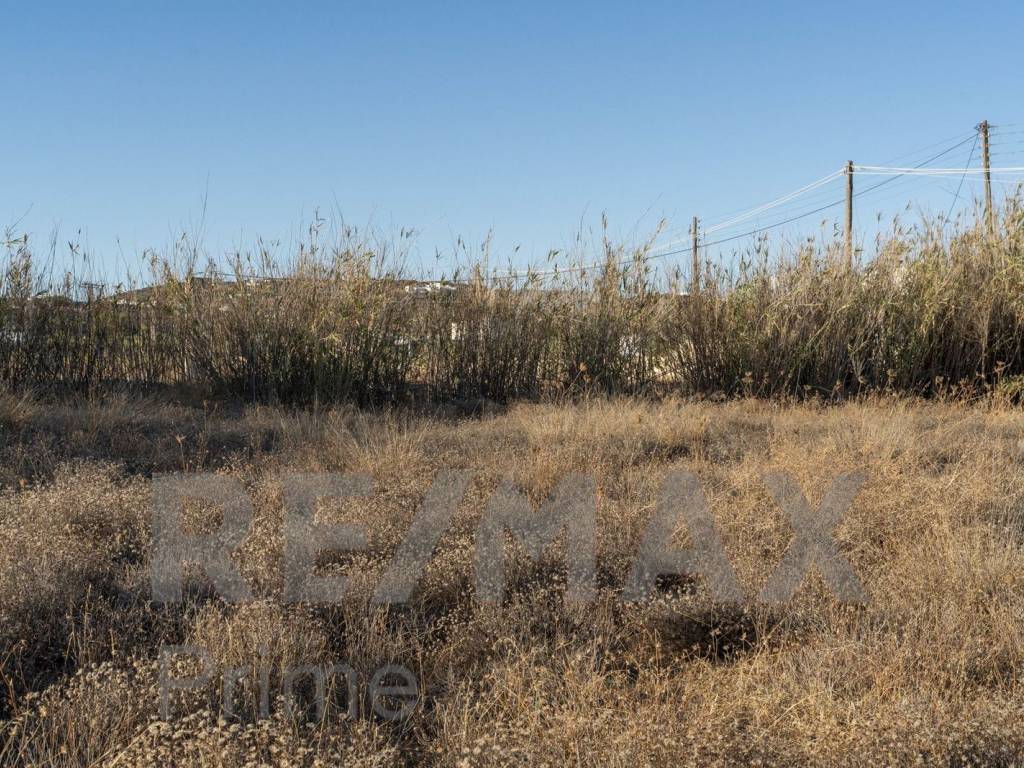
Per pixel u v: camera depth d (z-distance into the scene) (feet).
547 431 26.89
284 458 23.36
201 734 9.84
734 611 13.89
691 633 13.76
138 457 23.93
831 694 11.26
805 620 13.87
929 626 13.20
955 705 11.07
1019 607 13.62
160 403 31.68
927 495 19.45
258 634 12.41
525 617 13.67
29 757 10.00
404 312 36.65
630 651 13.39
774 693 11.28
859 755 9.82
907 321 37.81
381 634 13.21
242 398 33.91
